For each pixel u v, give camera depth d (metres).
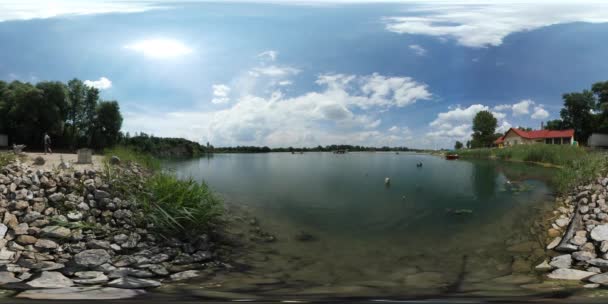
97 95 50.81
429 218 13.04
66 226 8.95
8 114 41.41
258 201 15.83
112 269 7.37
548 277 7.38
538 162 35.19
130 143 51.62
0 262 7.08
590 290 6.30
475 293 6.31
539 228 11.13
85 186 11.11
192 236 9.87
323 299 5.94
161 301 5.69
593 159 19.16
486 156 51.81
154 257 8.26
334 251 9.60
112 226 9.51
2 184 10.23
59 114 45.03
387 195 17.91
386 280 7.43
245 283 7.06
